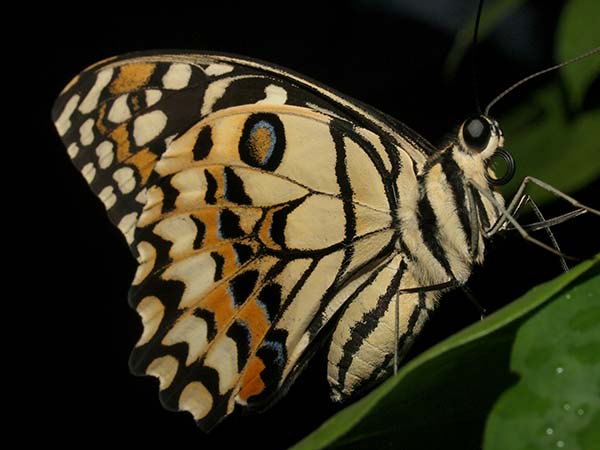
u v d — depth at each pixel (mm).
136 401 269
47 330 276
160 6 281
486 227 177
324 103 180
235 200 180
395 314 177
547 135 196
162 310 180
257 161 179
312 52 276
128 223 183
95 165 182
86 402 272
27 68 281
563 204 214
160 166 178
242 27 281
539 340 137
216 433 252
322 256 180
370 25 272
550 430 133
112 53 283
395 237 178
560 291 139
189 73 182
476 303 179
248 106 179
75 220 281
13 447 267
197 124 178
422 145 182
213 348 181
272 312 181
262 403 183
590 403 134
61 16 281
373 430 146
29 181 281
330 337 182
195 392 181
